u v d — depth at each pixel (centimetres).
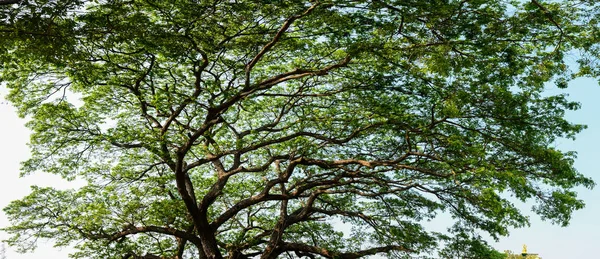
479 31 1598
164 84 2217
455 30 1608
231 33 1870
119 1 1360
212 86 1814
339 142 2044
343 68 2031
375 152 2253
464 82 1833
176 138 2131
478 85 1798
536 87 1772
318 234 2630
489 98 1809
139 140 1973
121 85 2083
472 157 1820
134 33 1358
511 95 1773
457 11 1577
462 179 1941
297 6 1675
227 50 1920
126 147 2194
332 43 1894
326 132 2136
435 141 1961
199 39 1711
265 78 1983
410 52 1706
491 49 1616
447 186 2150
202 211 2170
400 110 2028
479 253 2161
